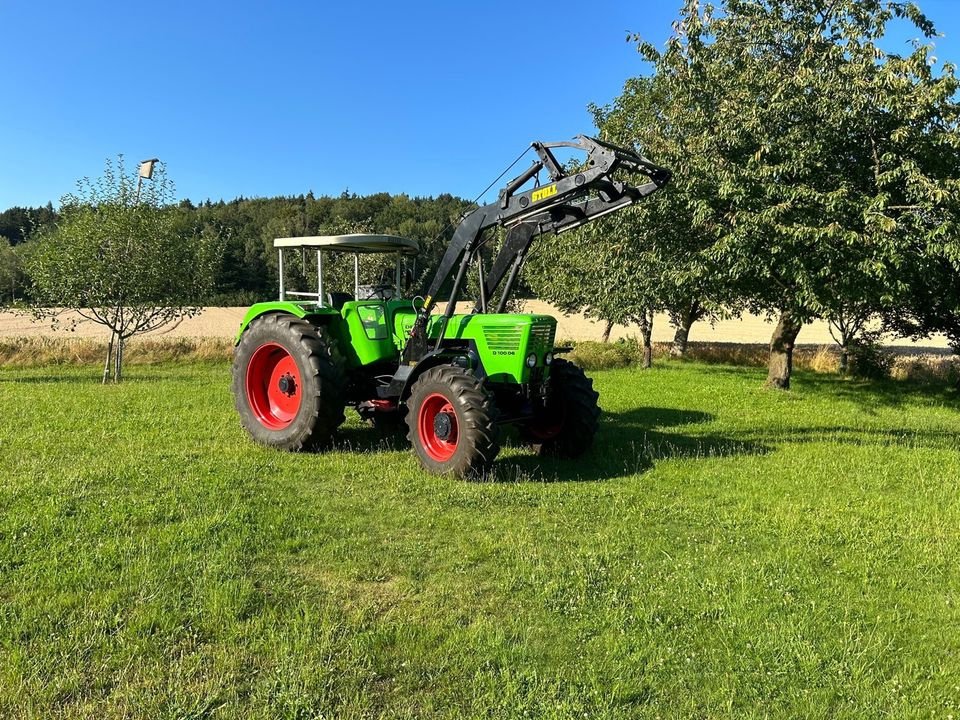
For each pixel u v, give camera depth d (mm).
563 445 6809
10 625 3113
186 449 6617
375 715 2611
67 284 12438
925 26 10133
